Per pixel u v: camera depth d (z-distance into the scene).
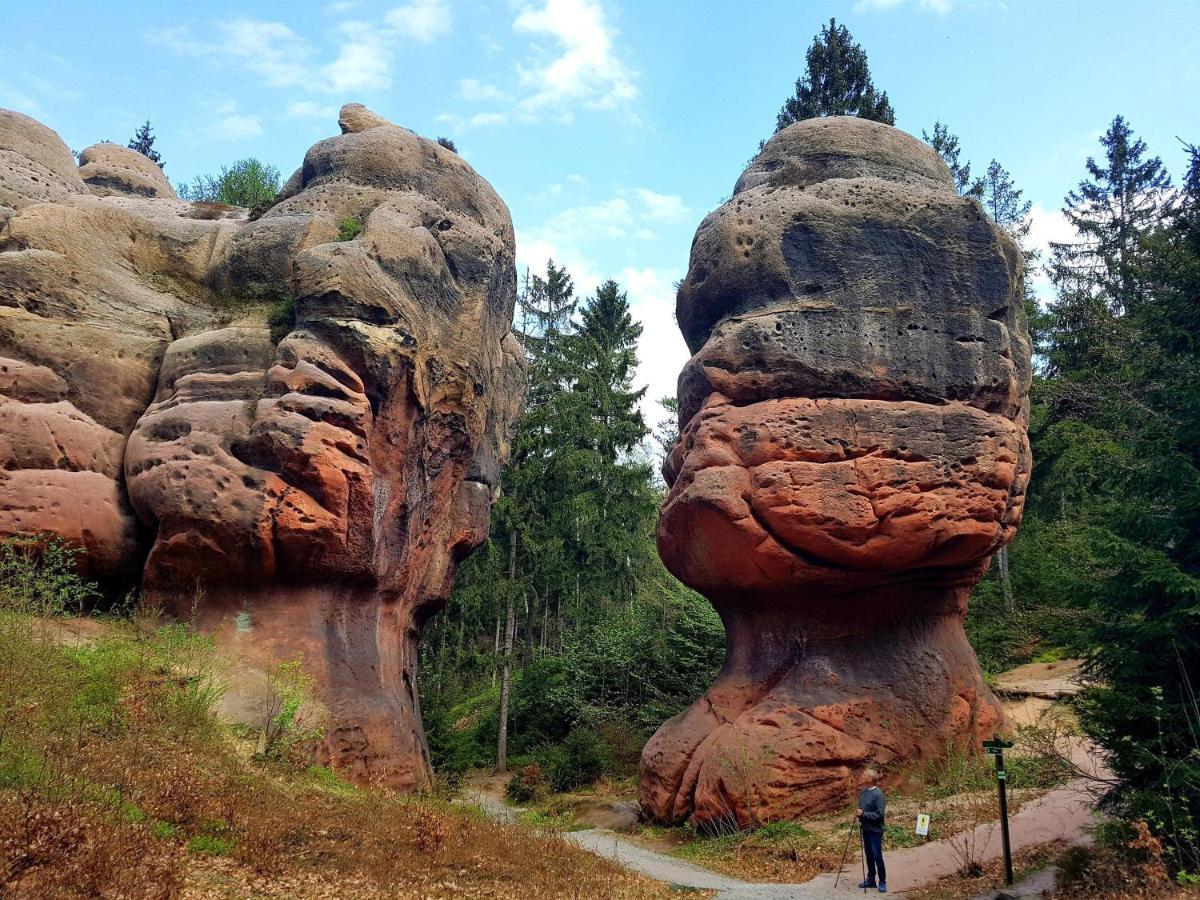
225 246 18.03
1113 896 9.06
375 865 9.42
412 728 17.22
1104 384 25.86
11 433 14.63
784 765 14.78
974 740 15.59
